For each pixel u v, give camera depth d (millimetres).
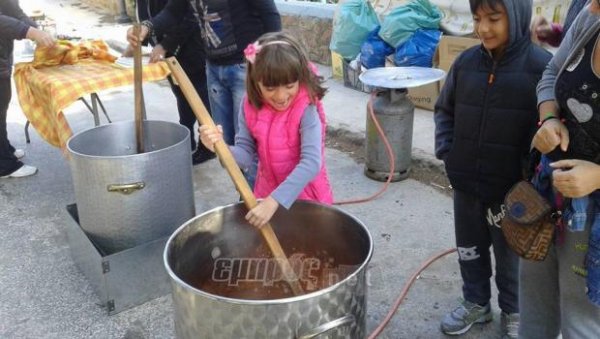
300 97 1812
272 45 1701
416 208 3217
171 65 1728
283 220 1813
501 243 2004
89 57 3520
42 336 2279
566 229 1468
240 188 1616
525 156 1817
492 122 1828
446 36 4293
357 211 3207
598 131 1340
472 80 1855
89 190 2312
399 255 2736
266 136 1881
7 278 2686
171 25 3246
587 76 1311
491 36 1729
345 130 4273
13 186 3752
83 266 2629
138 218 2338
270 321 1269
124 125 2707
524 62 1752
